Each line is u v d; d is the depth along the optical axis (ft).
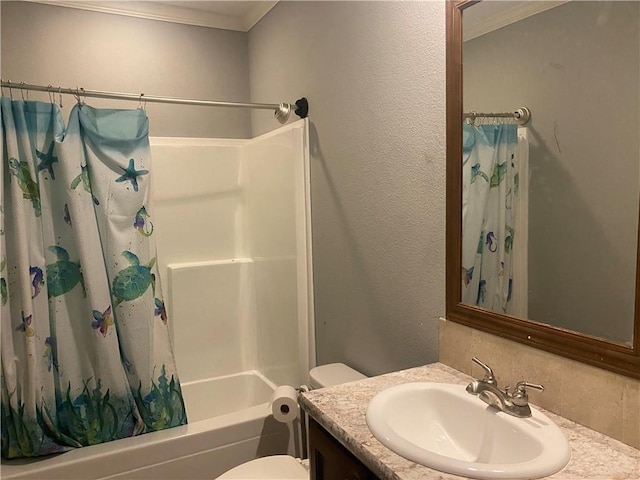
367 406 3.79
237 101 9.46
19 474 5.63
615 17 3.22
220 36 9.25
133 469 6.14
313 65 6.97
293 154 7.37
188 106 9.05
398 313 5.51
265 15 8.50
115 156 6.25
